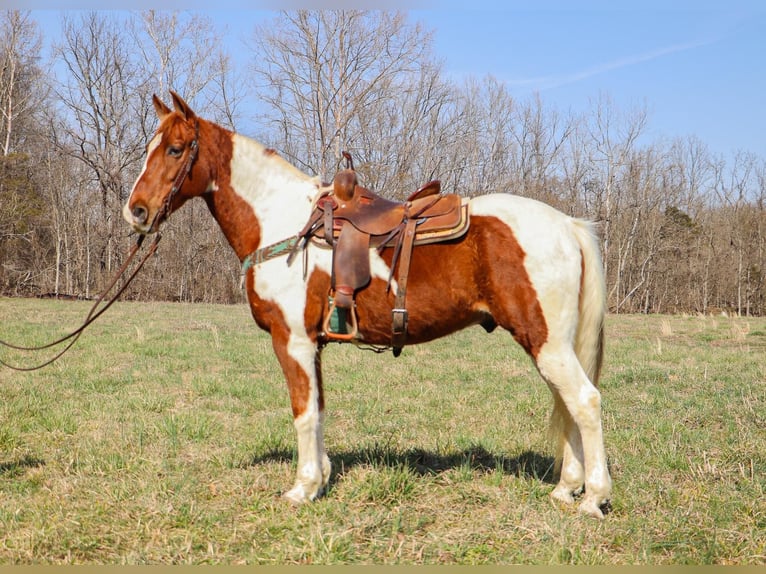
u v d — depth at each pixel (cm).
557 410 398
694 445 523
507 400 721
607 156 3525
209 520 377
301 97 2652
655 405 687
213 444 545
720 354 1091
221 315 1892
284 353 400
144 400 698
